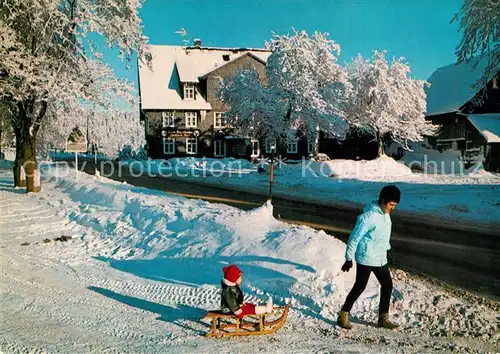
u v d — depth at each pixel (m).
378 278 4.83
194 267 7.07
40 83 15.12
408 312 5.28
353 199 18.50
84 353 4.00
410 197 18.25
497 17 17.83
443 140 45.00
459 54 20.12
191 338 4.47
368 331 4.73
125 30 16.80
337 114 36.06
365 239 4.75
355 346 4.27
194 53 51.94
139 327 4.78
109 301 5.74
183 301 5.72
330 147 48.88
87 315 5.14
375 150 48.84
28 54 14.95
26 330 4.54
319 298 5.47
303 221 12.61
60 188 18.84
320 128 35.84
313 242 6.54
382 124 40.81
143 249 8.60
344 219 13.13
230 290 4.61
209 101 48.47
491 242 9.95
